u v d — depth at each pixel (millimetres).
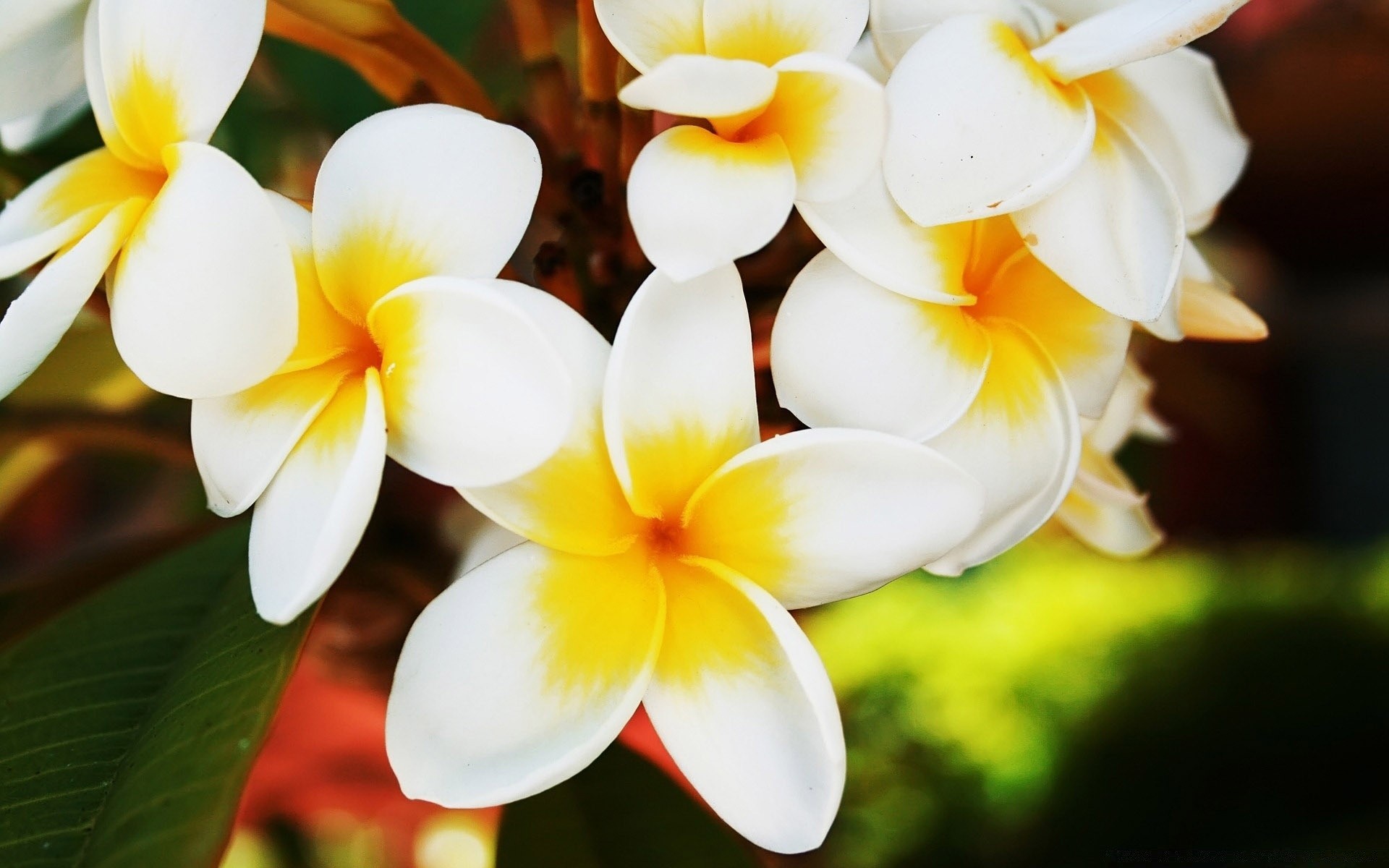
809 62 283
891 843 503
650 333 287
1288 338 930
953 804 507
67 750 302
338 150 286
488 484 277
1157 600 561
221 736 279
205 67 287
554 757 280
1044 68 299
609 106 322
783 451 286
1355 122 811
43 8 309
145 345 281
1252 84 804
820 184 290
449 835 500
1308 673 510
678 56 276
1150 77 321
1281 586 550
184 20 287
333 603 358
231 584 337
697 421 291
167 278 278
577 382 287
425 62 324
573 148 344
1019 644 548
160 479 571
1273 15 749
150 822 273
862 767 521
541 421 276
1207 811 499
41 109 328
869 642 566
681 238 281
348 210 285
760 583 292
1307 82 793
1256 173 881
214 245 276
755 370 321
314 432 285
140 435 388
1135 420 371
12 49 314
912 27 305
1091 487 344
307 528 279
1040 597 576
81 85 329
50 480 610
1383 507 883
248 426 286
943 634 561
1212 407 815
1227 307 333
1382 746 495
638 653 287
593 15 312
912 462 286
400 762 279
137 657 321
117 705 311
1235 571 582
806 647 284
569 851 347
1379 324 941
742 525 291
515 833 350
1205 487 873
